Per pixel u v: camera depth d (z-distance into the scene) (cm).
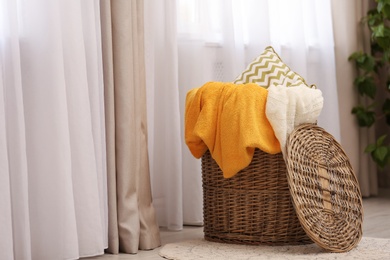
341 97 388
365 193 393
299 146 235
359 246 239
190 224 299
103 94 236
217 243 248
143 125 252
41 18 212
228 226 247
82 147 222
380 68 423
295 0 344
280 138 231
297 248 236
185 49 297
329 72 365
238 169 235
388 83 404
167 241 261
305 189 232
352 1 390
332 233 231
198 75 296
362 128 397
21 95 202
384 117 429
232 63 304
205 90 245
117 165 241
